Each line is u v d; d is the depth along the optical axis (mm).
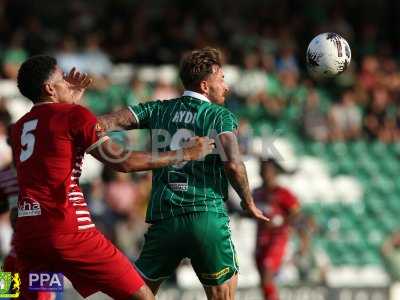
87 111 13828
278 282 30938
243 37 45500
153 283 15383
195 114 15180
